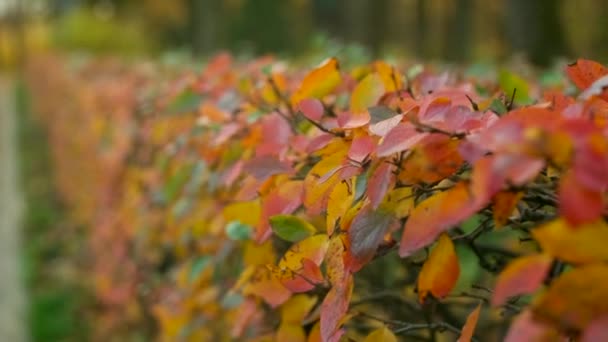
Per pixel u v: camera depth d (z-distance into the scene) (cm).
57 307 805
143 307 479
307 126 232
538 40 1379
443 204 127
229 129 254
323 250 174
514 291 112
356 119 181
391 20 3219
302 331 212
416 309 229
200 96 346
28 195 1452
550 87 319
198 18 2931
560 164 111
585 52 2453
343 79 262
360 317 228
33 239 1093
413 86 243
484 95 260
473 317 142
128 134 576
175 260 413
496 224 127
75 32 2775
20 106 2884
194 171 311
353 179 167
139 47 2883
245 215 224
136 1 3891
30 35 4919
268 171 207
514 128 116
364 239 153
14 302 867
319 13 3597
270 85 269
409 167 143
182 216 340
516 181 110
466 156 120
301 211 227
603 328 104
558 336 110
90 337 707
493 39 2709
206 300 300
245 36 3481
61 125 1330
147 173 471
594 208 104
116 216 588
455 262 146
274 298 208
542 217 143
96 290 709
